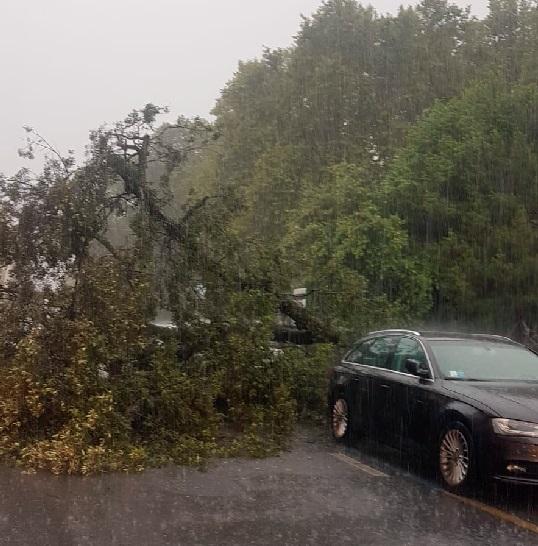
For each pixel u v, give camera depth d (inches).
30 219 373.1
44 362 323.0
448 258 987.9
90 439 314.7
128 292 367.6
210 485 289.9
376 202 1013.2
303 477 309.4
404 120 1278.3
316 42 1346.0
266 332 417.4
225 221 453.4
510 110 1122.7
